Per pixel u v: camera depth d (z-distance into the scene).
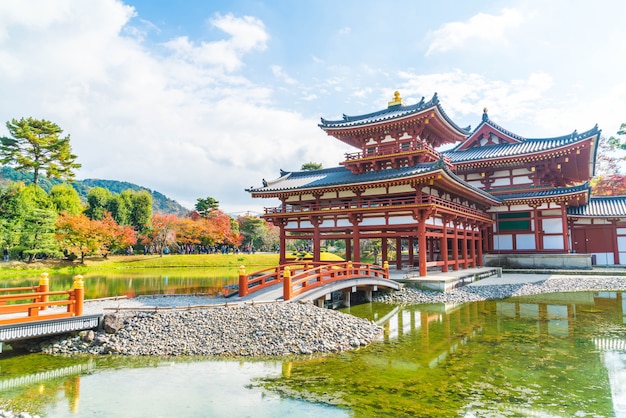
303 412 9.26
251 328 15.12
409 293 25.89
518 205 41.03
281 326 15.34
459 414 9.05
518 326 18.12
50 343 14.19
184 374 11.80
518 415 8.99
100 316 15.10
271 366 12.48
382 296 25.70
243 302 17.47
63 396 10.33
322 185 31.41
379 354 13.77
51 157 74.44
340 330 15.80
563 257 38.03
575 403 9.64
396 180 28.17
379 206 28.70
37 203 62.50
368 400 9.89
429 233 28.91
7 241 52.19
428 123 32.72
